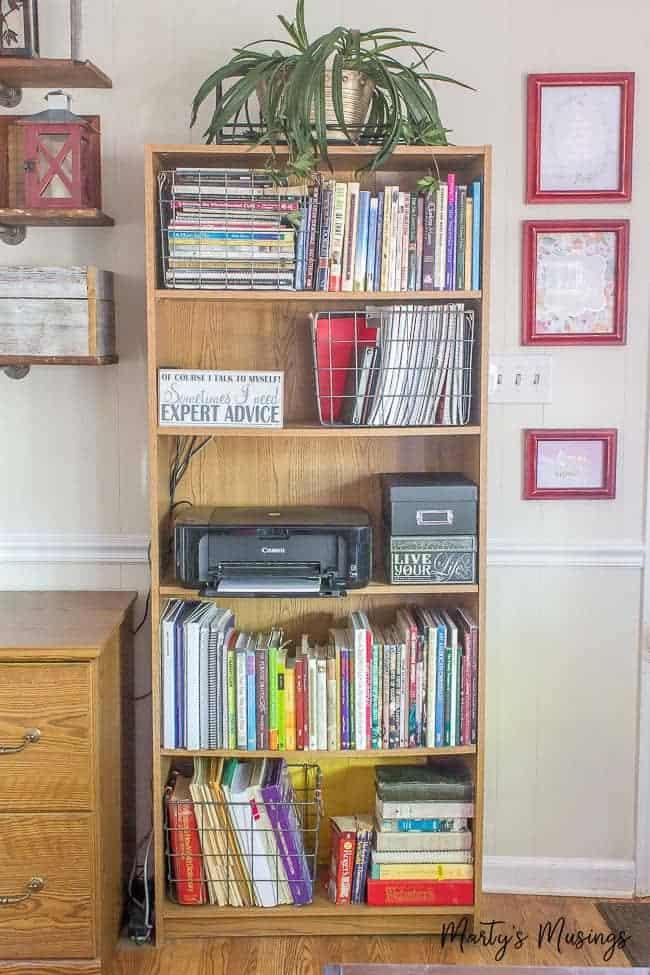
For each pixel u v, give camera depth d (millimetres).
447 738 2529
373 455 2740
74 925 2314
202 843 2535
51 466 2736
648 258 2703
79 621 2422
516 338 2721
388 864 2557
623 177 2658
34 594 2713
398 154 2391
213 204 2387
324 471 2742
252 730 2506
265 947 2529
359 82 2371
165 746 2504
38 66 2449
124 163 2662
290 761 2775
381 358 2457
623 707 2809
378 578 2582
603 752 2820
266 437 2699
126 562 2754
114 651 2463
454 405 2479
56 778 2275
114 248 2680
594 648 2801
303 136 2260
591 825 2822
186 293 2387
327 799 2789
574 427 2744
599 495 2744
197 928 2562
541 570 2775
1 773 2268
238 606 2779
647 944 2561
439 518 2465
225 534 2459
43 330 2502
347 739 2518
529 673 2805
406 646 2498
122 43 2635
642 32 2641
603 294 2699
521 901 2781
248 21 2631
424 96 2375
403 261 2426
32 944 2316
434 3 2631
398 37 2615
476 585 2482
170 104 2648
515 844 2822
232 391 2422
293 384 2713
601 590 2785
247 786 2543
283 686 2494
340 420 2561
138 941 2535
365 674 2498
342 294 2393
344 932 2574
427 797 2547
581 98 2648
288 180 2502
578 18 2639
